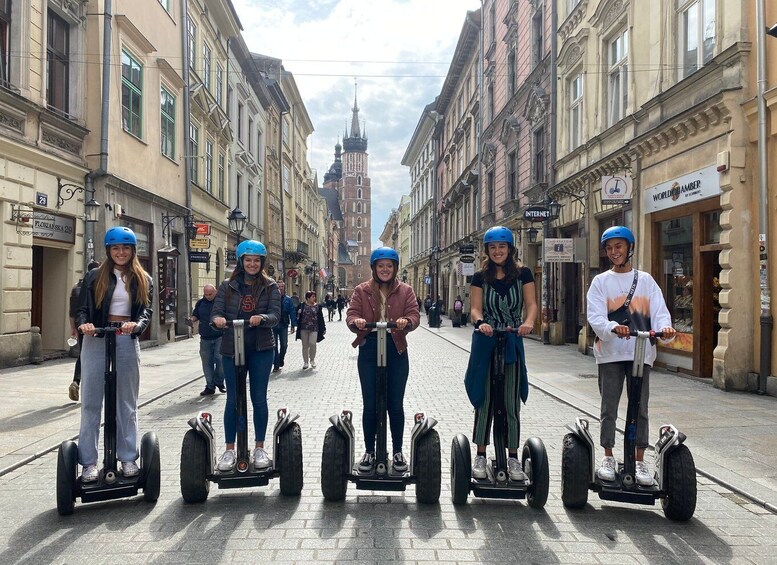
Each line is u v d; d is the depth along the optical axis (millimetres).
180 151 19594
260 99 35000
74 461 4070
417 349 17750
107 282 4270
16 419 6852
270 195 37844
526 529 3920
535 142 20203
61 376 10031
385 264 4367
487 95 28719
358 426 6977
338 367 12883
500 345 4172
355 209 145875
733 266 8984
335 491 4328
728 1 9234
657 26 11531
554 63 17844
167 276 17344
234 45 27750
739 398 8430
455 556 3500
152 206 16828
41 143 11773
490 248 4262
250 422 6895
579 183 15664
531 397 8969
